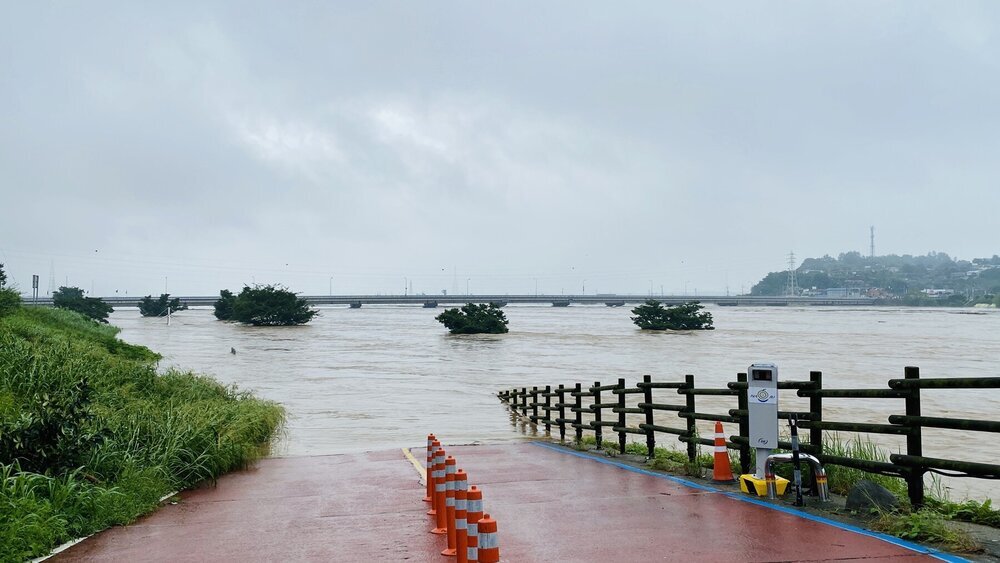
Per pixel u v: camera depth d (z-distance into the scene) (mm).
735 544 7113
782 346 61594
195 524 9023
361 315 196750
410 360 50062
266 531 8508
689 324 95750
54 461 9625
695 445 12391
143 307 161000
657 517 8398
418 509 9516
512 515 8742
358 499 10398
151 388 20125
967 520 7961
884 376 36094
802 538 7258
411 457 15039
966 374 36750
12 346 17422
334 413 25328
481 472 12375
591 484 10852
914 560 6445
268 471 13641
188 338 77562
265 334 87375
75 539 8320
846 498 9086
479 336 83188
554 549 7141
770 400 9273
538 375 39250
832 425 9055
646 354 53906
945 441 17719
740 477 9719
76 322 37438
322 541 7906
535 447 16688
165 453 11766
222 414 16719
